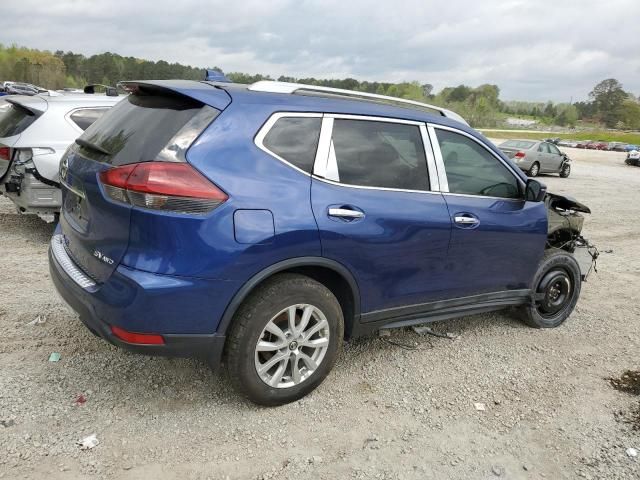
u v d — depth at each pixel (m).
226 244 2.70
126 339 2.70
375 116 3.41
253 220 2.77
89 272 2.94
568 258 4.70
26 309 4.21
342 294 3.36
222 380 3.39
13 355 3.49
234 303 2.80
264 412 3.11
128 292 2.63
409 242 3.41
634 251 8.29
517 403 3.45
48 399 3.04
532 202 4.25
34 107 6.02
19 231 6.46
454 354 4.07
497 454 2.92
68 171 3.26
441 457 2.86
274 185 2.88
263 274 2.84
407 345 4.16
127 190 2.62
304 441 2.89
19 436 2.71
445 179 3.71
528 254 4.26
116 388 3.22
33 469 2.50
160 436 2.82
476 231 3.79
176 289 2.64
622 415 3.39
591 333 4.74
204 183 2.66
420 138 3.61
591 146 67.38
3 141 5.95
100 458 2.62
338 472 2.68
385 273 3.37
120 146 2.83
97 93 7.35
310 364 3.19
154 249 2.63
